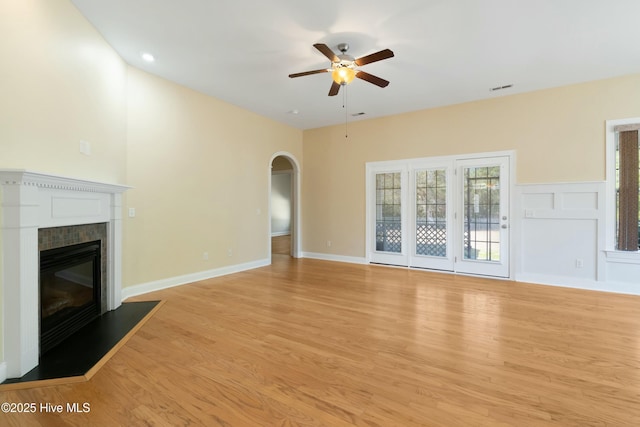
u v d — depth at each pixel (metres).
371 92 4.56
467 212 5.04
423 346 2.46
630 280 3.95
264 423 1.58
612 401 1.75
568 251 4.31
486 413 1.65
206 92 4.60
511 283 4.50
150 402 1.75
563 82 4.19
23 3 2.12
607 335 2.65
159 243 4.11
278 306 3.45
